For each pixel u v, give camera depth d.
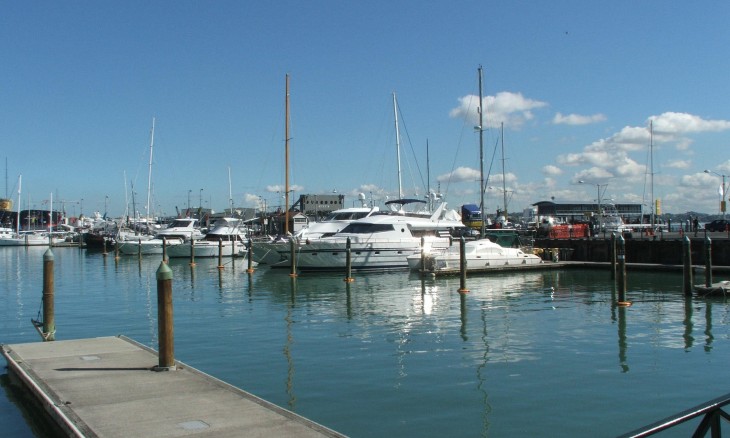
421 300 26.94
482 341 17.58
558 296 28.02
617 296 27.67
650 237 51.62
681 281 33.62
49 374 11.20
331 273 39.66
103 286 34.06
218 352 16.20
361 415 11.02
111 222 111.38
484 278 36.25
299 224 68.12
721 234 53.50
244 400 9.49
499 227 65.88
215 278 38.66
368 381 13.25
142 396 9.74
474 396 12.12
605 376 13.63
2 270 47.19
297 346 16.97
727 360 15.14
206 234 67.69
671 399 11.97
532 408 11.38
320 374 13.86
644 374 13.80
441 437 9.95
